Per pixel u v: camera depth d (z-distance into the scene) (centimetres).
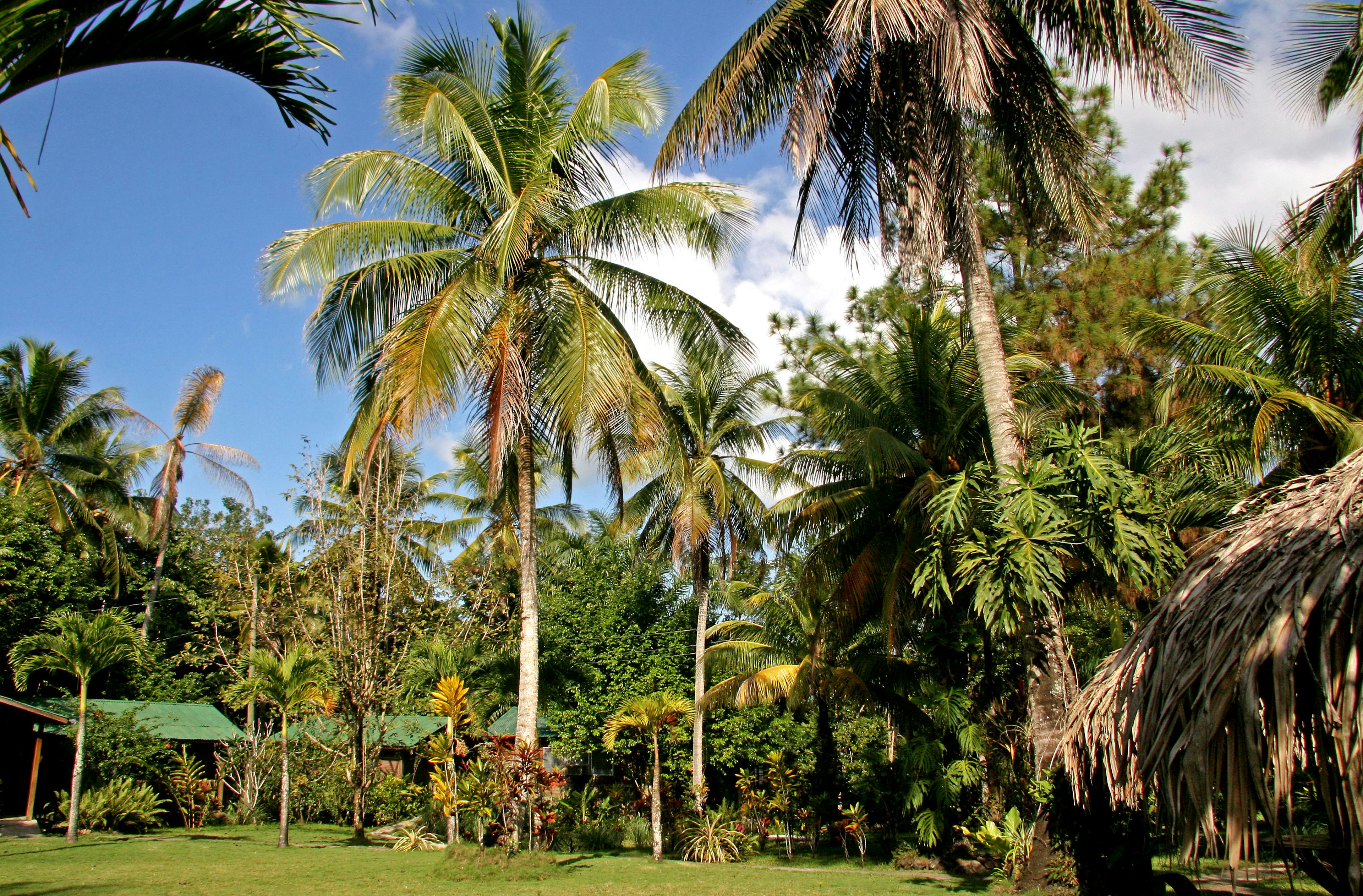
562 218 1366
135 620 3088
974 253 1066
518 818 1355
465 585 2261
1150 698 442
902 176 1034
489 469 1288
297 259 1233
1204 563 505
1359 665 349
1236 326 1240
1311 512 449
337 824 2323
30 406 2669
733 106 1103
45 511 2488
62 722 2098
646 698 1741
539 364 1363
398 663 1958
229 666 2361
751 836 1939
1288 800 342
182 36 413
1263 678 397
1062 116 1120
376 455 1923
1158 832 862
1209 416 1290
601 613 2472
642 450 1421
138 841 1719
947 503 1012
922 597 1521
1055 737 995
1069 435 970
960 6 931
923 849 1609
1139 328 1538
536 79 1377
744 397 2169
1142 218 1802
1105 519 923
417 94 1304
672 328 1430
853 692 1809
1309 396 1138
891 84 1049
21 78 383
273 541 3083
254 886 1120
